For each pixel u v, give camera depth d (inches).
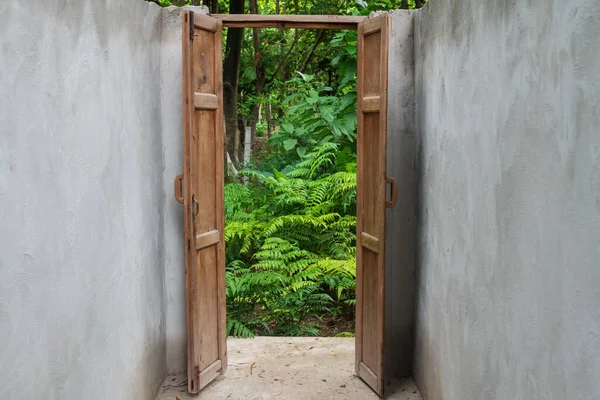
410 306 179.0
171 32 173.5
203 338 168.7
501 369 93.4
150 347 157.5
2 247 73.0
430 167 154.3
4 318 73.1
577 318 67.5
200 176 166.4
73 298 96.7
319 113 306.8
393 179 161.8
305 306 231.6
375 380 166.1
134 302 139.0
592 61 64.7
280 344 205.8
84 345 101.8
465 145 117.7
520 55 86.3
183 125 157.1
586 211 65.6
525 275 83.4
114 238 121.7
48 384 86.2
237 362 189.5
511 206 89.7
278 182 282.0
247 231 256.7
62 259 92.2
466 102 117.0
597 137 63.4
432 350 148.9
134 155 140.7
